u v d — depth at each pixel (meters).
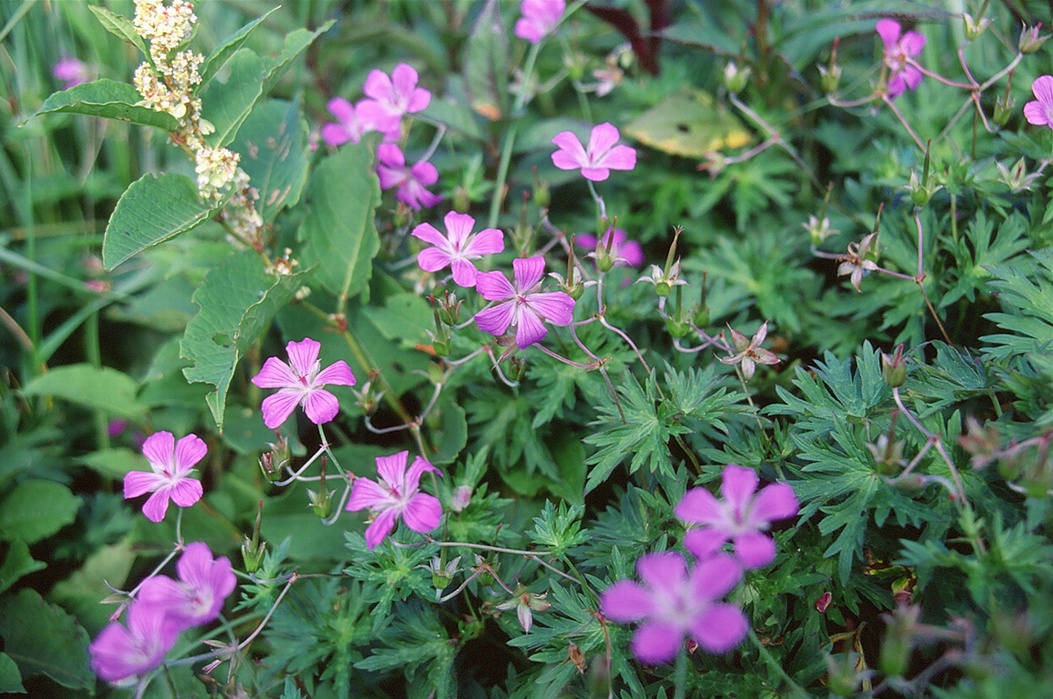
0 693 0.45
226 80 0.46
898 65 0.46
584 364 0.43
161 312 0.53
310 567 0.46
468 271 0.40
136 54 0.62
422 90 0.49
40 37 0.62
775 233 0.52
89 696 0.45
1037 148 0.44
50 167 0.63
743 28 0.59
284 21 0.60
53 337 0.55
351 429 0.49
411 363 0.49
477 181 0.53
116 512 0.51
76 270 0.59
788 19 0.57
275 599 0.41
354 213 0.49
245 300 0.46
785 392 0.40
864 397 0.39
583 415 0.46
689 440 0.43
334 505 0.47
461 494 0.40
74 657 0.45
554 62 0.62
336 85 0.63
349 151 0.49
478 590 0.41
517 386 0.43
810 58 0.56
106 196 0.62
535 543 0.43
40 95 0.62
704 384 0.40
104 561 0.48
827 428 0.38
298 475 0.39
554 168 0.54
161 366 0.51
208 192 0.43
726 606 0.31
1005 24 0.52
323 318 0.49
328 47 0.59
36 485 0.49
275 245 0.49
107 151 0.64
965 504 0.35
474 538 0.41
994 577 0.34
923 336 0.44
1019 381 0.37
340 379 0.38
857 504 0.37
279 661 0.41
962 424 0.40
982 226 0.43
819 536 0.39
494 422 0.46
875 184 0.48
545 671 0.38
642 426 0.40
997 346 0.43
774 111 0.55
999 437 0.36
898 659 0.32
